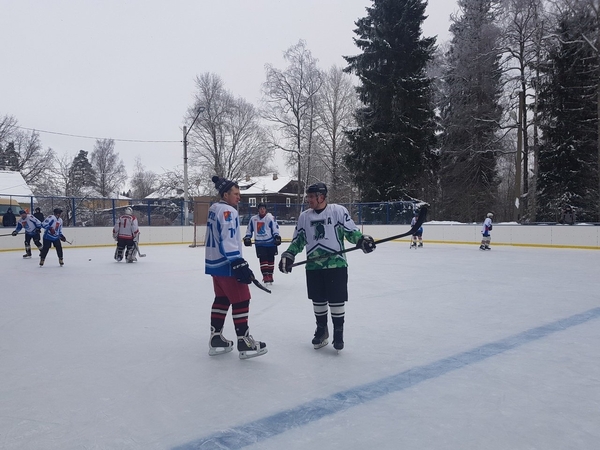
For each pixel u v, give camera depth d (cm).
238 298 428
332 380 382
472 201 3228
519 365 421
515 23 2811
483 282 960
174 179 4234
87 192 4903
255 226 942
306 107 3634
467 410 323
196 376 393
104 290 866
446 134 3372
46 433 290
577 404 333
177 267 1273
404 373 400
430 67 3575
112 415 316
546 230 2003
